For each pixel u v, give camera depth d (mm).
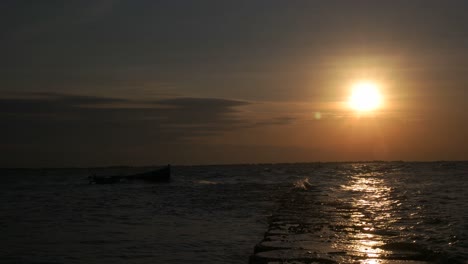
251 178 69125
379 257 11391
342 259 11219
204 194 35281
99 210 25016
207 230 17188
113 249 13750
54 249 13898
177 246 14086
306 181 48812
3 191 47875
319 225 16828
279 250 12398
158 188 45438
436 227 15789
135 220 20359
